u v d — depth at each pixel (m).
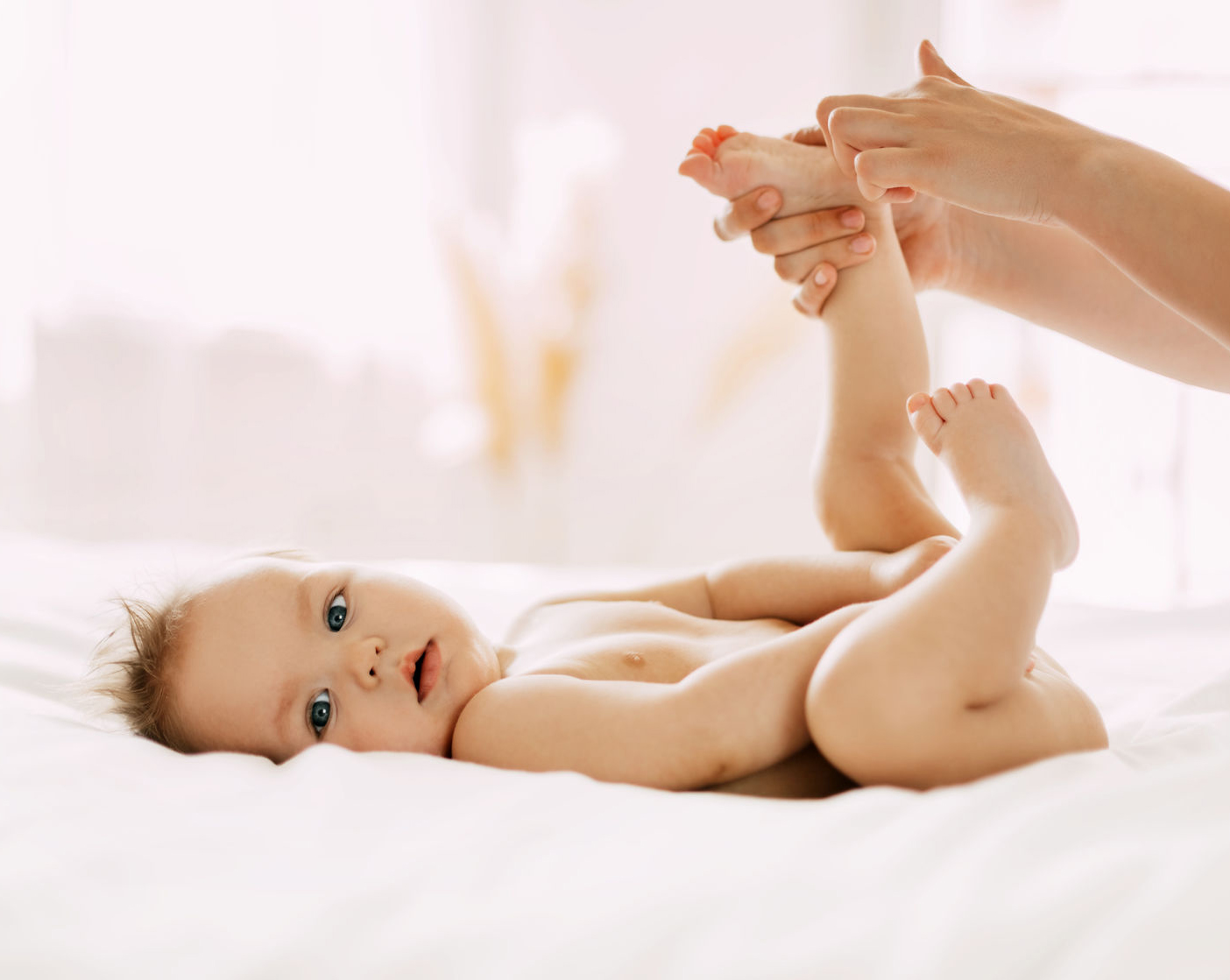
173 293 3.27
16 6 3.15
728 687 0.90
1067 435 2.83
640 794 0.76
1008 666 0.82
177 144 3.23
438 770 0.85
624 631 1.15
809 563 1.18
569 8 3.29
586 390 3.39
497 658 1.17
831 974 0.52
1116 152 0.93
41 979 0.59
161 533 3.31
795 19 3.19
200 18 3.21
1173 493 2.77
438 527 3.42
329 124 3.27
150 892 0.65
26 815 0.76
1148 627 1.48
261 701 1.05
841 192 1.19
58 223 3.22
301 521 3.36
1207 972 0.49
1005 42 2.81
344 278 3.31
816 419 3.30
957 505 2.91
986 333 2.89
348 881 0.64
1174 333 1.28
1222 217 0.87
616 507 3.42
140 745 0.96
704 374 3.34
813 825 0.66
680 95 3.28
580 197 3.33
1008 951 0.51
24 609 1.44
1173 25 2.70
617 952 0.54
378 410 3.36
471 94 3.31
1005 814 0.65
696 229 3.31
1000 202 0.96
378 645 1.05
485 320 3.34
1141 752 0.84
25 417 3.26
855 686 0.82
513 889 0.62
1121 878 0.54
